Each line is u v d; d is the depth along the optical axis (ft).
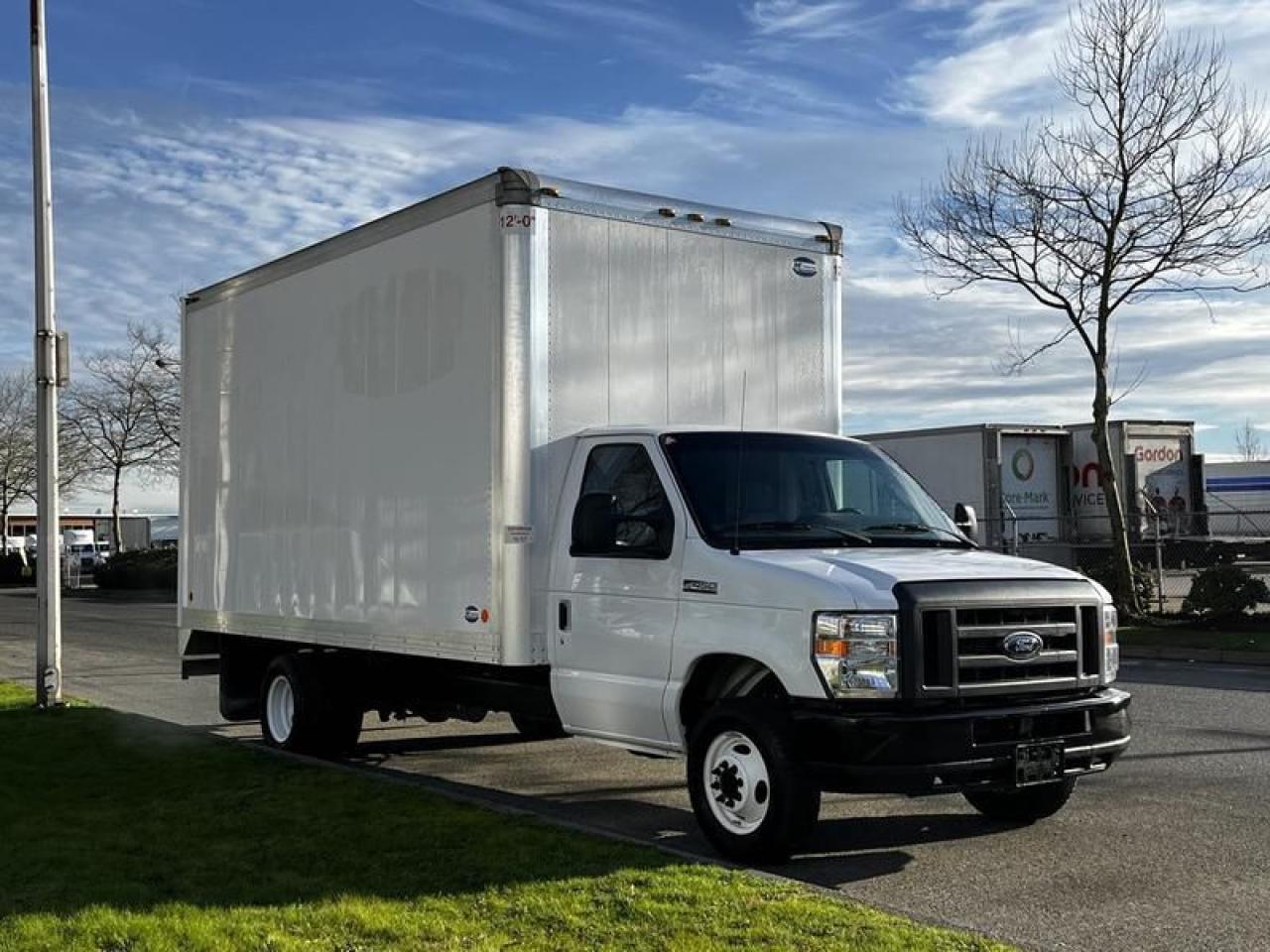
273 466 33.86
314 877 19.97
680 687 22.81
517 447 25.32
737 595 21.91
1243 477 122.62
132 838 22.72
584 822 25.89
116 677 54.60
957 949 16.43
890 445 87.10
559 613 25.29
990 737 20.72
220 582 36.40
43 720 38.22
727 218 28.40
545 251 25.77
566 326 26.00
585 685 24.62
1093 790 28.07
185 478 38.58
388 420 29.17
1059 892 20.42
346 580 30.60
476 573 26.16
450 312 27.14
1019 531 82.89
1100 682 22.31
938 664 20.48
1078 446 84.84
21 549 207.21
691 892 18.79
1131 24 65.62
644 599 23.58
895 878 21.31
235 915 17.87
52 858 21.29
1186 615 66.69
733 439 24.93
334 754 33.27
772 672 21.70
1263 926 18.67
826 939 16.65
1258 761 31.32
